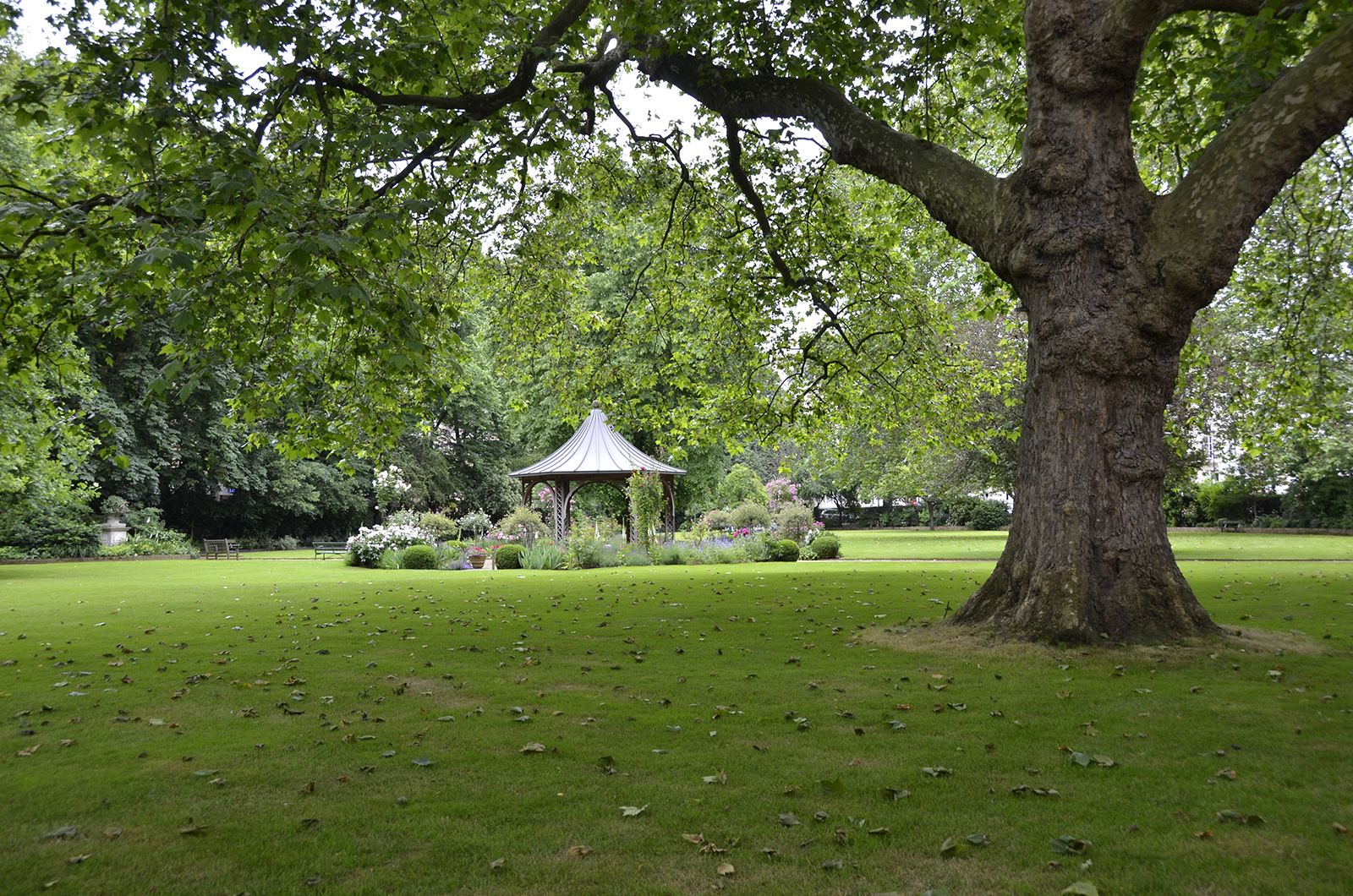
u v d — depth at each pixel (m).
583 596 12.91
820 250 13.31
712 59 9.65
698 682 6.12
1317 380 12.64
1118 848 2.98
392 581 17.38
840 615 9.85
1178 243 6.50
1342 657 6.45
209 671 6.86
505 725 4.96
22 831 3.35
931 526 45.03
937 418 15.44
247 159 6.02
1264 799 3.44
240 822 3.42
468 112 7.96
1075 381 6.95
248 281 7.04
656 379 14.94
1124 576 6.86
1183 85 11.38
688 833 3.25
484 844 3.15
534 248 12.90
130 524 31.22
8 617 10.99
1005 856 2.95
